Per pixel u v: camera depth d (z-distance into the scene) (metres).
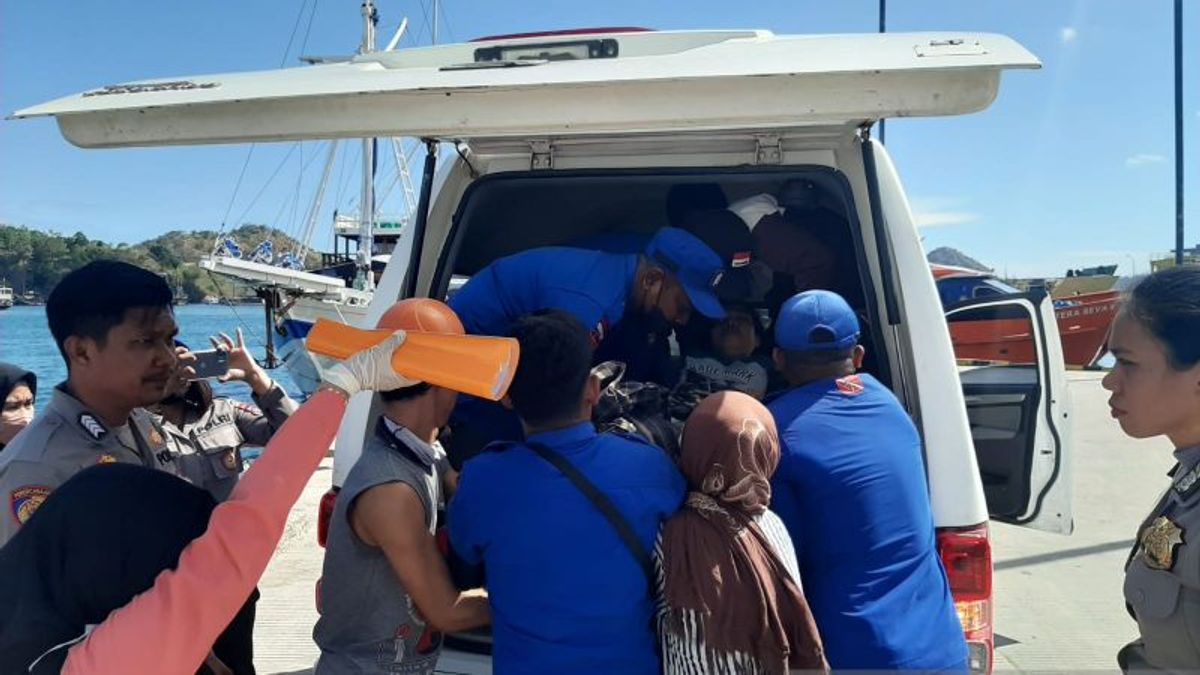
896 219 2.48
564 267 2.71
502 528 1.66
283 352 12.48
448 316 1.82
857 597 1.86
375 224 16.64
